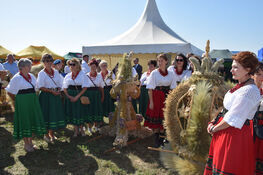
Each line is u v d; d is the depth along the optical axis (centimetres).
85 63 766
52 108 413
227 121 191
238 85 200
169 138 327
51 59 412
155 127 404
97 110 493
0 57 1200
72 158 372
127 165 349
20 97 366
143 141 456
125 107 425
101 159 369
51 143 436
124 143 409
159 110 400
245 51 194
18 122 372
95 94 486
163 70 398
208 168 225
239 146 193
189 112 296
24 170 329
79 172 327
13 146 417
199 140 284
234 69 197
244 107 186
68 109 456
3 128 518
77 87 446
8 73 652
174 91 327
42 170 330
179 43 852
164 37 938
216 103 293
